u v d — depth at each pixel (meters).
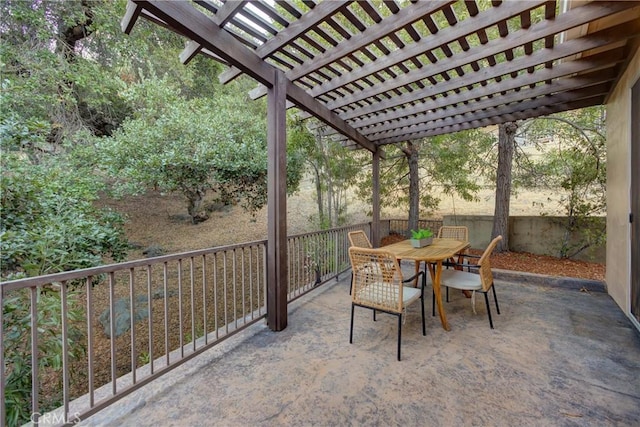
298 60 2.76
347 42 2.47
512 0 2.04
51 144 4.47
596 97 3.61
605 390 1.91
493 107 3.70
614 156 3.39
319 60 2.68
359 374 2.12
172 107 5.06
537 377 2.06
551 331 2.75
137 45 5.59
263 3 2.07
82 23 5.06
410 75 2.94
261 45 2.52
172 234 7.45
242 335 2.77
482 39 2.41
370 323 3.02
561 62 2.89
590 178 5.02
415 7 2.13
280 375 2.13
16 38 4.27
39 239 2.86
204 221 8.16
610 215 3.63
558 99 3.44
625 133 2.97
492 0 2.07
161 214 7.91
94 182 4.18
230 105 5.97
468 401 1.83
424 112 3.76
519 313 3.19
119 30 5.36
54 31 4.63
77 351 2.96
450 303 3.56
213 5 2.10
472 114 3.98
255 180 5.67
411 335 2.72
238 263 6.55
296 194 6.77
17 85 3.55
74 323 3.33
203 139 5.01
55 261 2.99
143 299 4.96
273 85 2.77
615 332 2.71
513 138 5.73
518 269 4.83
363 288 2.58
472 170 6.39
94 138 4.82
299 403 1.83
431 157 6.70
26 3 4.26
